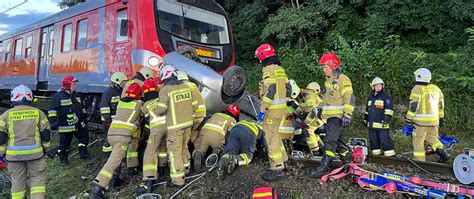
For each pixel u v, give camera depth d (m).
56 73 10.24
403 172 5.23
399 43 10.57
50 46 10.73
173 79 5.30
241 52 14.98
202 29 8.18
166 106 5.18
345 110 5.10
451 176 4.99
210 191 5.09
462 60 8.98
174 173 5.24
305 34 13.27
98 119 9.26
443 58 9.71
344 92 5.14
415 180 4.51
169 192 5.29
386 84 9.91
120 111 5.36
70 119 7.06
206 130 5.85
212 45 8.24
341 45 10.98
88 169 6.77
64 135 7.11
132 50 7.43
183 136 5.43
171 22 7.65
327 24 12.58
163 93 5.18
